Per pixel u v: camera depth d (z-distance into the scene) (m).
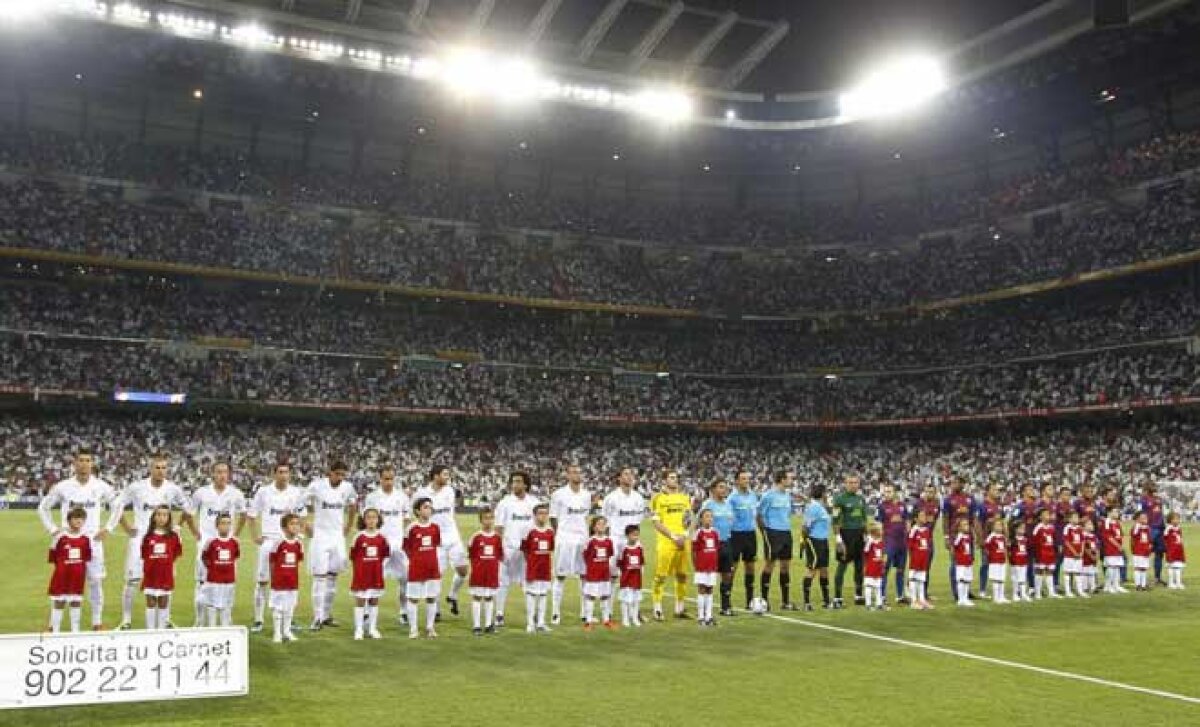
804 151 76.50
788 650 15.11
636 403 70.12
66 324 57.97
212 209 66.56
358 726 10.28
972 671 13.59
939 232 74.38
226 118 69.38
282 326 64.50
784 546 19.39
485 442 65.56
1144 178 63.97
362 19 60.09
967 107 65.50
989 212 71.94
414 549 15.88
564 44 66.31
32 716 10.54
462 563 18.03
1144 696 12.12
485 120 70.00
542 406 67.38
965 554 20.92
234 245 63.97
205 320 62.28
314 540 16.30
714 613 19.09
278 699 11.44
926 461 64.81
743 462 68.38
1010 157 74.75
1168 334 59.94
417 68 60.78
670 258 79.19
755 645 15.52
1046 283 65.25
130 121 66.56
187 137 68.19
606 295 72.88
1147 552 23.86
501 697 11.65
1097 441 60.22
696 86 70.44
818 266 77.88
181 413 60.03
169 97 67.19
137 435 56.75
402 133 73.94
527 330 72.06
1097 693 12.26
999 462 61.62
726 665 13.85
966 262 72.00
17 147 60.88
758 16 64.31
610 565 17.62
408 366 66.88
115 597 19.75
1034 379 65.19
